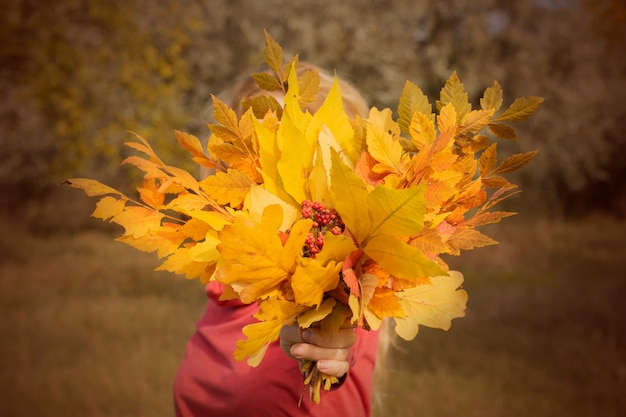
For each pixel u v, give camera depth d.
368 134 0.91
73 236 10.62
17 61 7.29
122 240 0.90
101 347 4.82
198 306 6.34
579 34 12.24
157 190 0.92
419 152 0.89
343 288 0.88
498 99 0.95
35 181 12.53
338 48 10.23
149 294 6.82
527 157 0.93
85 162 7.28
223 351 1.31
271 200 0.90
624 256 8.79
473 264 8.31
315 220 0.89
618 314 5.46
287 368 1.18
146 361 4.50
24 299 6.56
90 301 6.37
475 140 0.94
